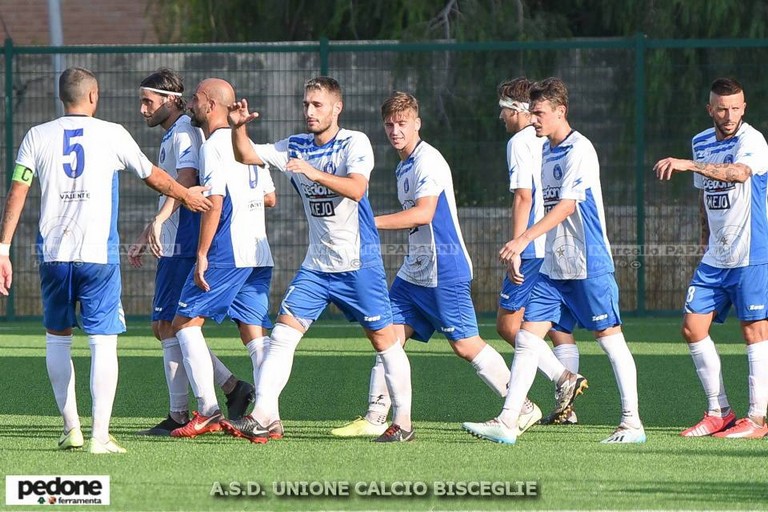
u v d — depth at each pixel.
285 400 33.53
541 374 38.34
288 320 26.09
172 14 70.00
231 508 19.72
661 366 40.09
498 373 27.77
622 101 55.22
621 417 28.14
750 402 27.66
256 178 27.67
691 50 55.38
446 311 27.34
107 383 24.81
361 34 66.44
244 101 25.62
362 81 55.38
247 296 28.23
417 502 20.20
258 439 25.84
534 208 27.73
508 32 61.41
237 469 22.88
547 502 20.09
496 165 55.62
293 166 24.28
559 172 25.83
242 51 54.97
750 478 22.06
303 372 39.25
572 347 30.17
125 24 84.69
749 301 27.52
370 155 25.59
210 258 27.09
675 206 55.28
